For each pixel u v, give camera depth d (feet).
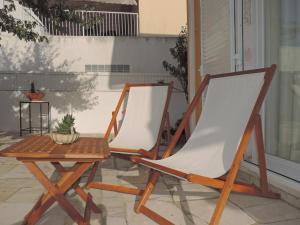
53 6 22.41
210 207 9.66
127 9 42.16
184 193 11.03
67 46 30.19
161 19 37.99
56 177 13.39
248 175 12.32
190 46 19.19
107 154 7.47
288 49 11.26
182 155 9.46
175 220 8.71
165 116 12.30
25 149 7.69
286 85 11.41
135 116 14.10
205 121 9.93
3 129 28.48
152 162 8.79
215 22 15.26
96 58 30.66
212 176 7.57
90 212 8.50
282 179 9.77
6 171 14.46
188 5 19.44
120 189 10.76
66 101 28.96
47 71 29.81
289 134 11.35
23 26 22.07
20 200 10.34
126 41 31.04
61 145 8.56
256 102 7.77
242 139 7.33
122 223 8.50
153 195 10.81
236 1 13.38
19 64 29.37
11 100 28.37
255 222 8.45
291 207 9.43
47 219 8.75
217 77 10.20
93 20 24.08
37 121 28.60
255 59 12.75
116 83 29.37
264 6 12.41
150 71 31.27
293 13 10.99
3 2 27.55
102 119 29.35
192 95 19.08
